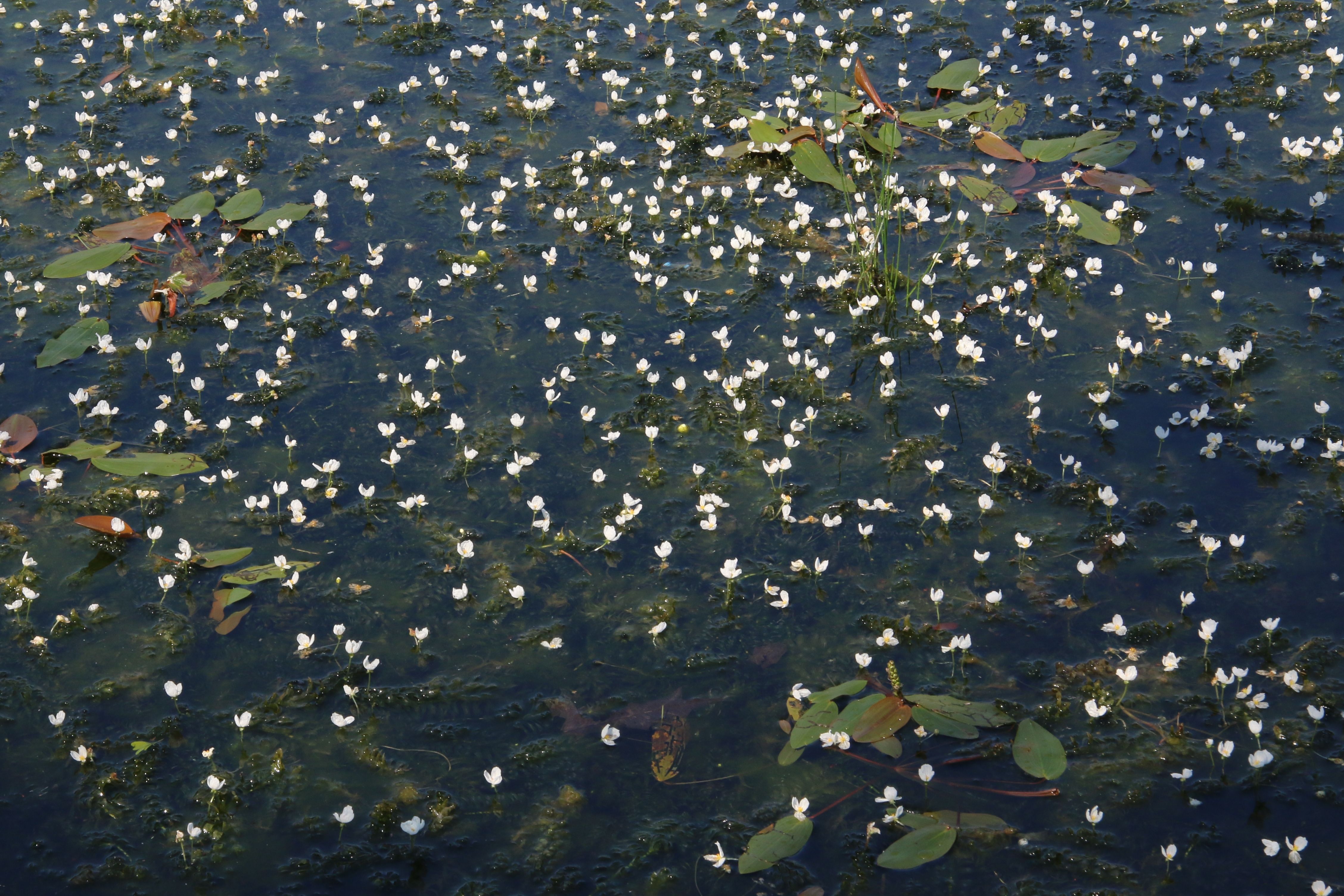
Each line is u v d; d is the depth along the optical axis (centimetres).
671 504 556
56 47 970
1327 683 453
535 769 440
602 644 490
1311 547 510
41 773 443
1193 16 932
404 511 556
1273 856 394
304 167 816
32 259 731
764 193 782
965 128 838
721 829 416
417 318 679
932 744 442
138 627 501
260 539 543
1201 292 668
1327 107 812
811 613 499
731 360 645
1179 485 546
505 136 846
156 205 779
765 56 931
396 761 444
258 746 450
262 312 686
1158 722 445
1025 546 505
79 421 609
